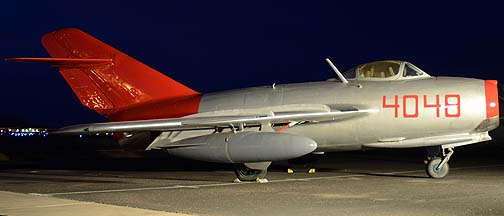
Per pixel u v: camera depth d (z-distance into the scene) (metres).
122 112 17.98
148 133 17.34
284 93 16.53
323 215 9.14
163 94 17.92
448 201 10.66
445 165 15.71
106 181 15.51
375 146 16.05
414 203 10.42
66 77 17.98
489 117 14.88
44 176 17.52
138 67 17.91
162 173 18.56
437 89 15.22
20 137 71.69
